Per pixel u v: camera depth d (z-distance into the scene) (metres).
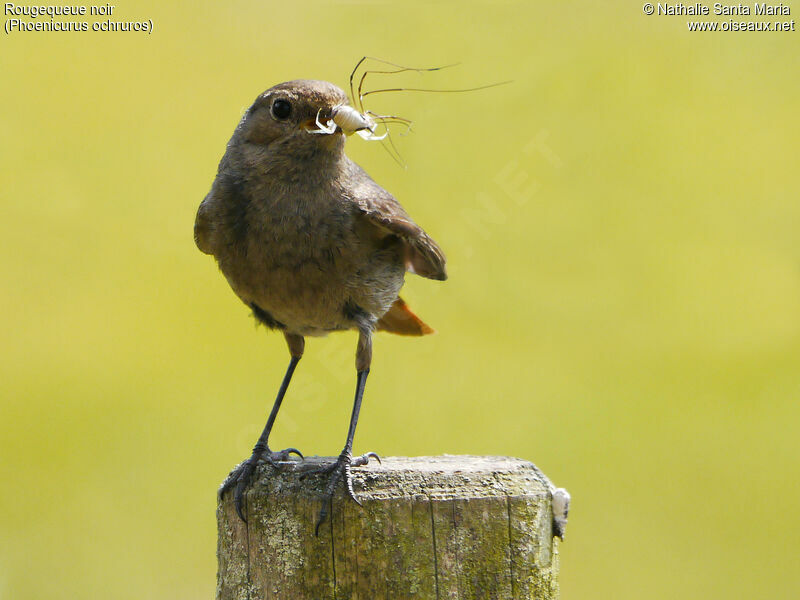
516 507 7.48
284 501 7.71
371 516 7.45
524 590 7.39
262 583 7.71
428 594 7.32
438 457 8.52
